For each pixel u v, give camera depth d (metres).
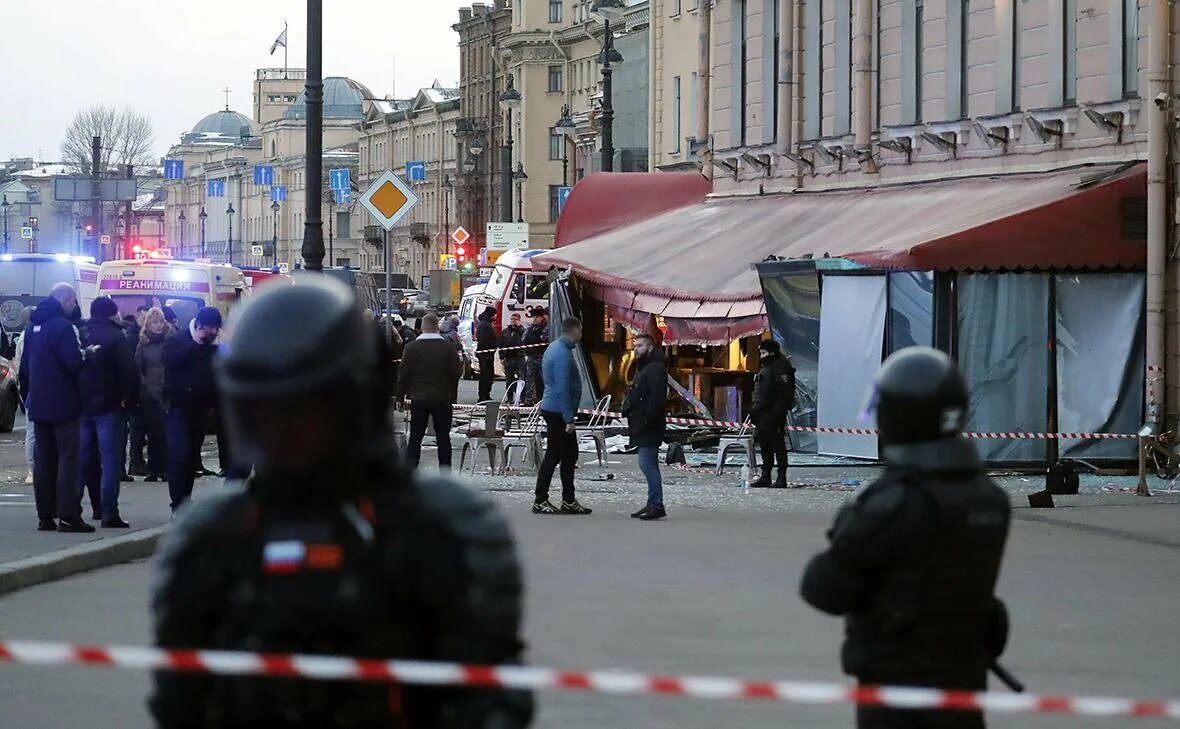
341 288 7.75
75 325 43.62
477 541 7.45
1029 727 20.89
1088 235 56.72
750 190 82.50
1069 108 61.25
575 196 87.44
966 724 11.66
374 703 7.41
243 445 7.56
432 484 7.62
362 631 7.40
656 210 86.69
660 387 44.06
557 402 45.28
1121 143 59.31
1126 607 30.19
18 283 103.94
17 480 52.81
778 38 81.44
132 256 105.69
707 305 67.31
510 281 132.38
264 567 7.45
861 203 71.06
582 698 22.23
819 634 27.00
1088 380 57.66
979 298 57.09
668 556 36.53
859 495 11.95
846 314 60.50
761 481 53.69
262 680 7.39
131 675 23.67
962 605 11.76
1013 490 52.31
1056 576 33.97
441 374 53.25
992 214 58.00
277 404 7.37
